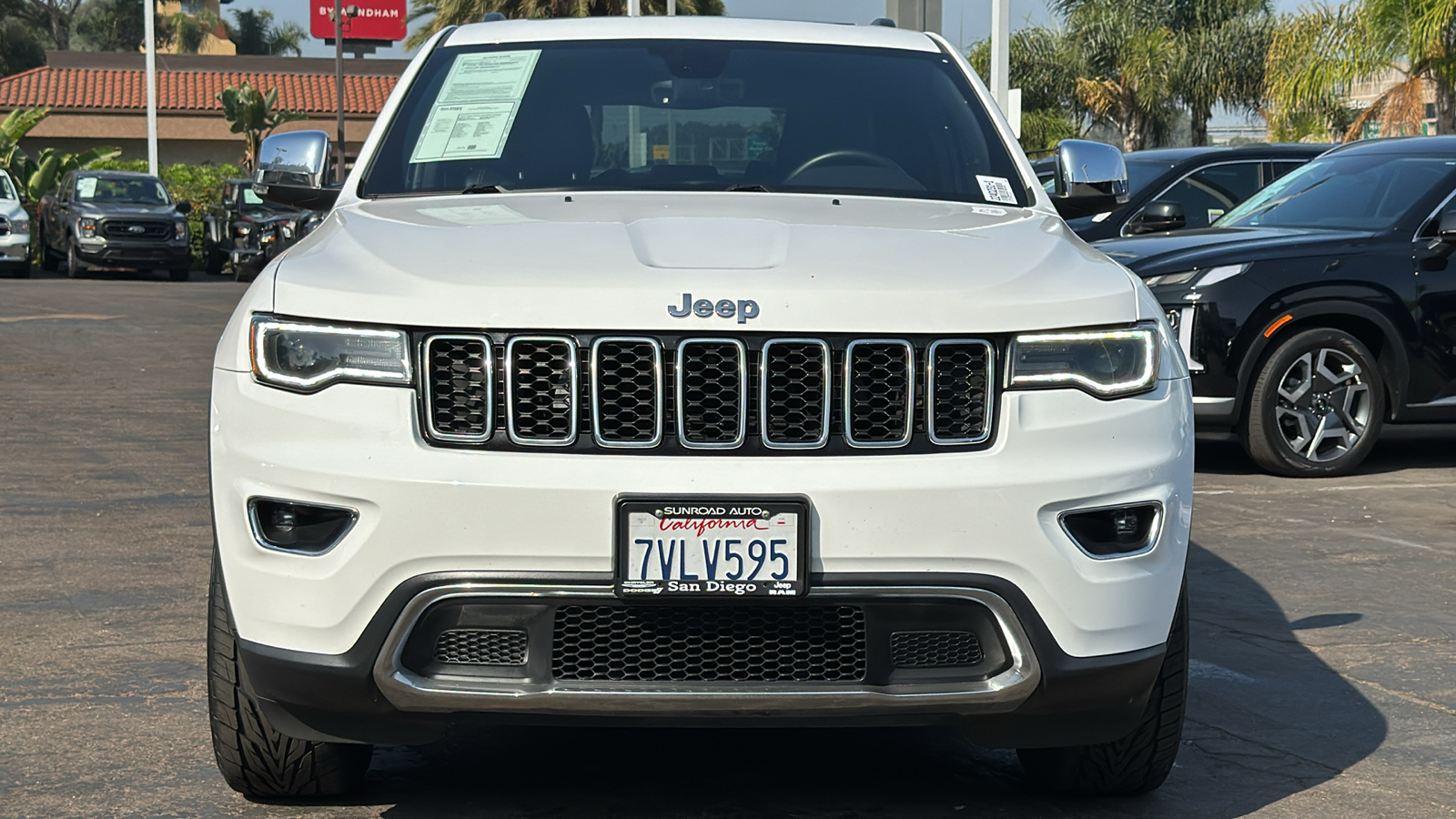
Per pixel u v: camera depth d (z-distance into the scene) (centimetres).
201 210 3162
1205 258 792
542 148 421
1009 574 293
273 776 333
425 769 369
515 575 287
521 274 301
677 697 289
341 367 296
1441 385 811
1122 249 844
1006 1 1552
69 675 439
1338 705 430
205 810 338
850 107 441
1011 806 348
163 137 4047
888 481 290
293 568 295
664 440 294
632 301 293
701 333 293
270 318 304
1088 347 305
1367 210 843
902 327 296
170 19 7844
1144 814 344
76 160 3303
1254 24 3428
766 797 352
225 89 3612
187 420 962
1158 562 309
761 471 289
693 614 292
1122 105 3528
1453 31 2100
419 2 3769
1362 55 2220
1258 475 817
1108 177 455
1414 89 2167
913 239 335
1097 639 300
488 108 435
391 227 346
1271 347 794
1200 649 489
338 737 307
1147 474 306
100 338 1468
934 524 290
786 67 455
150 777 359
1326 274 790
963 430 300
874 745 392
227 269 2853
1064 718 307
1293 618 529
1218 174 1097
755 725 297
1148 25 3553
